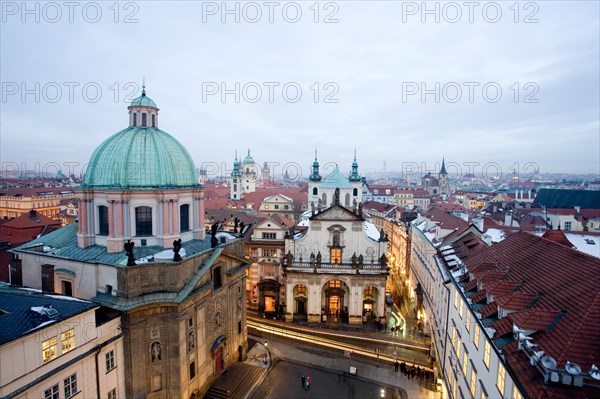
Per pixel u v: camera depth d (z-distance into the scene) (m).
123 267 37.53
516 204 133.75
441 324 48.72
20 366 26.77
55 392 29.72
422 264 70.81
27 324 28.09
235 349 52.91
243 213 96.69
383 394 46.44
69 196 151.62
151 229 46.28
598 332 21.67
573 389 19.55
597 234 55.88
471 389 31.97
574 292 26.34
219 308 48.78
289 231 70.94
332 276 66.94
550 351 22.12
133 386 37.50
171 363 39.62
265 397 45.59
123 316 36.72
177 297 39.44
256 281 72.75
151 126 50.25
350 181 109.12
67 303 32.69
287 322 67.69
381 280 66.19
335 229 67.44
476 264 43.06
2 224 73.06
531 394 20.03
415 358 55.84
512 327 26.31
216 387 46.12
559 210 100.38
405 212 109.06
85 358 32.25
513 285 32.75
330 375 50.84
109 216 44.06
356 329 65.31
